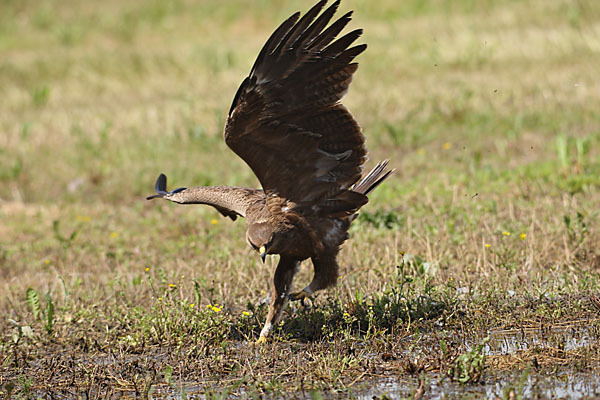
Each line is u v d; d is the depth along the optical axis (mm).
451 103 31234
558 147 23062
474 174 23375
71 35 49594
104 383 12586
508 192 21453
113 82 40406
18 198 26828
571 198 20516
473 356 11672
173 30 50656
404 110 31562
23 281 18875
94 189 27219
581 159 22609
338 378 11852
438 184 22875
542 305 14094
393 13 47625
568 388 10992
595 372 11414
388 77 36281
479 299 14523
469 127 28750
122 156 29469
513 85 32938
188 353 13344
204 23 51188
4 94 39531
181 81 39656
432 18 45844
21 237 22797
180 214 23172
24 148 31078
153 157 28938
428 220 19656
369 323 13680
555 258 16766
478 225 18891
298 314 14625
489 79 34312
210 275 17375
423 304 14438
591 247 16969
